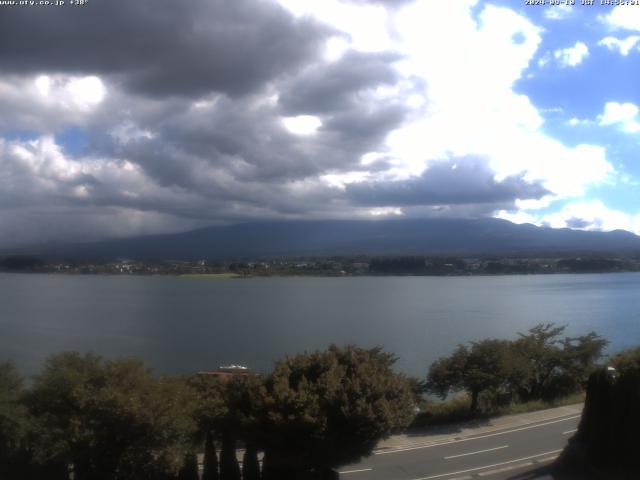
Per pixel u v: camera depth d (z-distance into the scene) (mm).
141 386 24719
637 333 108812
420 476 28859
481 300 185750
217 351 94562
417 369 73500
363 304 175625
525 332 110938
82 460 23078
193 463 24547
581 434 29031
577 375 47625
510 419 39562
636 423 26453
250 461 25078
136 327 126000
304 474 25453
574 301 179500
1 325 128875
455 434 36250
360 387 25734
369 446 25875
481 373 40781
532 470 29125
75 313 153250
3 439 24906
